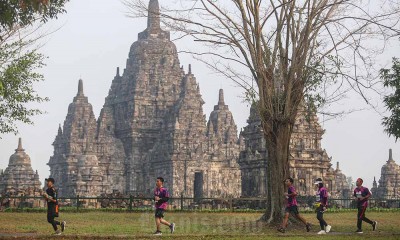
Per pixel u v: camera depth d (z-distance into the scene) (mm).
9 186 190625
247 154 146125
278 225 60469
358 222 55281
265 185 141625
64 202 132625
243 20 60250
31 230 55812
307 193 145250
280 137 61969
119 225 64875
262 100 61844
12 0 43594
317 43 61500
